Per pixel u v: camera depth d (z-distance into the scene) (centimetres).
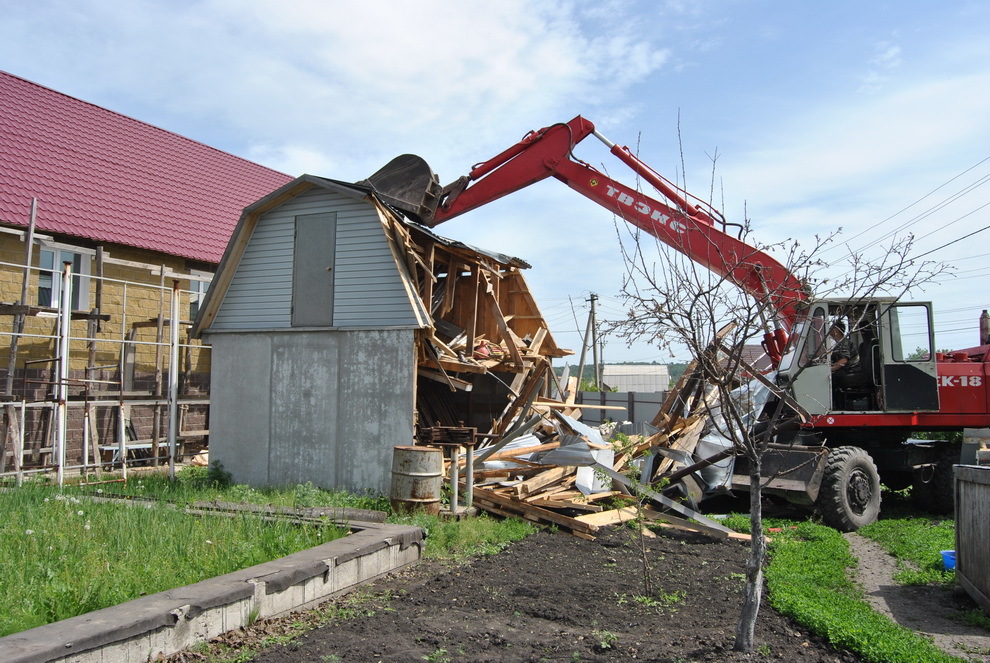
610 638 525
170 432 1260
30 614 479
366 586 666
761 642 530
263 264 1234
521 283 1547
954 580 754
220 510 859
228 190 1941
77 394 1293
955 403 1159
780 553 851
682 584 707
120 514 765
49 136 1620
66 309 1120
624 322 549
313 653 486
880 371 1160
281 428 1191
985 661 532
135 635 445
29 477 1124
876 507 1104
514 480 1115
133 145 1825
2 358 1265
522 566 761
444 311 1291
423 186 1279
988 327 1323
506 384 1401
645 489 868
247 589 533
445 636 523
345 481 1136
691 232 1146
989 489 634
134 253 1498
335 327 1163
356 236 1164
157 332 1472
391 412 1115
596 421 2445
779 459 1091
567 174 1237
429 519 881
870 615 614
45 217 1348
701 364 566
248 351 1233
